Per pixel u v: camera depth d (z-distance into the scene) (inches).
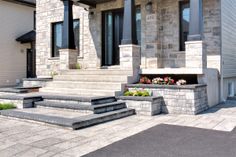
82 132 203.0
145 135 194.2
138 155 151.9
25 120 239.8
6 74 642.2
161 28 394.0
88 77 354.3
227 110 307.6
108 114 247.4
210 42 359.3
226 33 389.4
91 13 450.6
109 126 224.1
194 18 302.0
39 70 516.1
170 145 170.2
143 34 398.3
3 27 635.5
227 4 395.9
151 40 390.6
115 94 302.4
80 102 276.1
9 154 151.9
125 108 288.2
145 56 395.9
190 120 249.1
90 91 320.8
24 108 285.6
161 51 394.9
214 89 347.9
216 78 355.6
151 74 333.4
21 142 175.2
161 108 295.9
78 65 425.4
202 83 305.7
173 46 385.7
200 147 165.8
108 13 447.8
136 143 174.7
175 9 383.2
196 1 301.0
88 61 457.4
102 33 448.1
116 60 441.4
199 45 299.3
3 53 635.5
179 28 382.6
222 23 365.1
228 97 425.1
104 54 451.2
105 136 191.6
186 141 178.9
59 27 496.1
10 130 207.3
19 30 676.7
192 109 276.8
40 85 412.8
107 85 320.2
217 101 361.4
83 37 461.4
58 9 485.4
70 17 412.8
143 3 398.3
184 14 382.9
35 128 214.4
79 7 463.8
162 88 295.4
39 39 516.1
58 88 360.8
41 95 314.5
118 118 259.6
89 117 230.7
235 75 459.5
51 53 500.7
